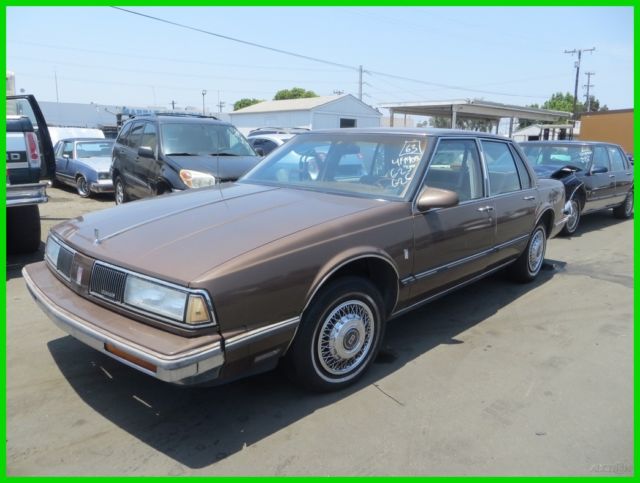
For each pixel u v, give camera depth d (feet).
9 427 9.27
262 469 8.39
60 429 9.27
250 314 8.69
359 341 10.91
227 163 24.66
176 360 7.77
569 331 14.58
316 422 9.71
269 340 9.03
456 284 14.06
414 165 12.53
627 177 34.47
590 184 29.53
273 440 9.14
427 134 13.16
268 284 8.87
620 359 12.82
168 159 24.27
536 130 131.64
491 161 15.55
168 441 9.04
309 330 9.82
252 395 10.60
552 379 11.71
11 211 19.70
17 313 14.58
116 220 10.97
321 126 130.52
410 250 11.68
